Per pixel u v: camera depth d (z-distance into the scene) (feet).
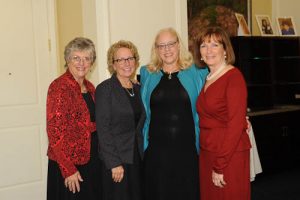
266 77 15.98
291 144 15.66
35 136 12.23
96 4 10.30
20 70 11.92
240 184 6.86
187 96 7.55
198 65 7.74
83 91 7.58
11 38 11.70
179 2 11.90
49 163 7.34
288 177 14.79
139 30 11.12
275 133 15.08
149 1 11.29
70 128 7.01
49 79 12.56
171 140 7.53
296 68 16.76
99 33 10.34
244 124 6.70
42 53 12.38
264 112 14.67
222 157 6.69
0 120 11.51
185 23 12.14
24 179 12.02
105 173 7.39
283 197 12.37
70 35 12.57
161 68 7.96
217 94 6.88
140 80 8.29
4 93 11.60
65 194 7.11
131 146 7.52
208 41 7.05
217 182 6.86
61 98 6.93
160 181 7.57
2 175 11.60
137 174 7.61
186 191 7.55
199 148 7.54
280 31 16.57
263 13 16.92
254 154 12.85
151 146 7.69
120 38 10.74
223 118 6.90
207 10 14.96
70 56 7.18
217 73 7.10
